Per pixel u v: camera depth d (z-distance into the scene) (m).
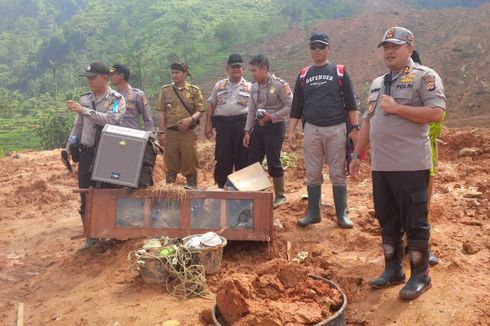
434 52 49.44
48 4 180.62
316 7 94.88
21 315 5.29
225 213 6.06
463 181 8.66
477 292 4.57
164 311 4.80
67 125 43.50
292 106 6.60
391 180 4.62
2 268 6.76
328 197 7.91
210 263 5.39
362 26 64.00
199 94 7.89
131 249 6.07
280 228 6.55
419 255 4.59
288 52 65.56
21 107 83.06
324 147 6.43
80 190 6.14
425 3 97.69
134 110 7.47
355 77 53.06
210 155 12.29
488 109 35.78
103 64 6.44
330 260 5.59
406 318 4.36
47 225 8.41
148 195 6.09
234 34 82.44
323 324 4.07
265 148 7.23
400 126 4.51
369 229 6.39
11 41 139.38
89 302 5.20
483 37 48.12
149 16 122.12
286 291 4.59
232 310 4.27
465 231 6.18
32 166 14.03
